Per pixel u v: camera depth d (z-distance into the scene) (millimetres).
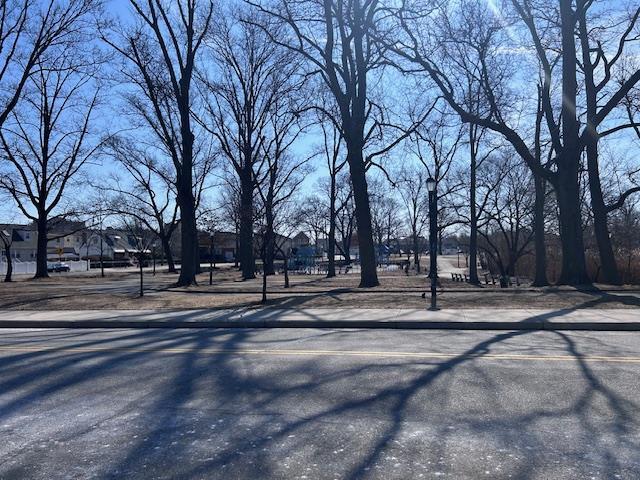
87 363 8914
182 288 27125
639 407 6035
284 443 5148
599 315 13508
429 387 6945
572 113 21547
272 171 43031
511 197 56094
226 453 4945
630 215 43219
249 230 36812
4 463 4816
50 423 5879
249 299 19438
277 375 7762
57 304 19250
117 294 23172
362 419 5777
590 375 7453
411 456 4781
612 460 4648
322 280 37906
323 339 11117
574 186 21953
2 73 29516
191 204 29125
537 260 30781
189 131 28250
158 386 7324
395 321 13078
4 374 8227
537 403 6227
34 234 86500
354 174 24703
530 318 13109
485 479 4312
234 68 38469
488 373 7637
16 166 42125
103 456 4941
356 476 4406
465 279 40531
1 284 35750
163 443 5227
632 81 19984
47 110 43094
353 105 24422
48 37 30969
